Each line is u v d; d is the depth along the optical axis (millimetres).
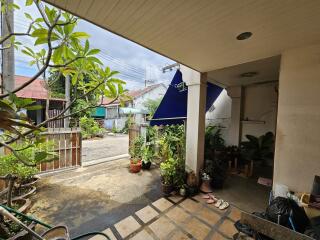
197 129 3768
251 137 5504
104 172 4891
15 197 3002
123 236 2352
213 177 3822
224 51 2623
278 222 1959
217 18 1797
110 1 1564
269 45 2406
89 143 9766
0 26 2631
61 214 2842
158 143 5793
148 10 1690
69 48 1290
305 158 2402
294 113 2490
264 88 5750
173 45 2439
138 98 15047
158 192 3670
